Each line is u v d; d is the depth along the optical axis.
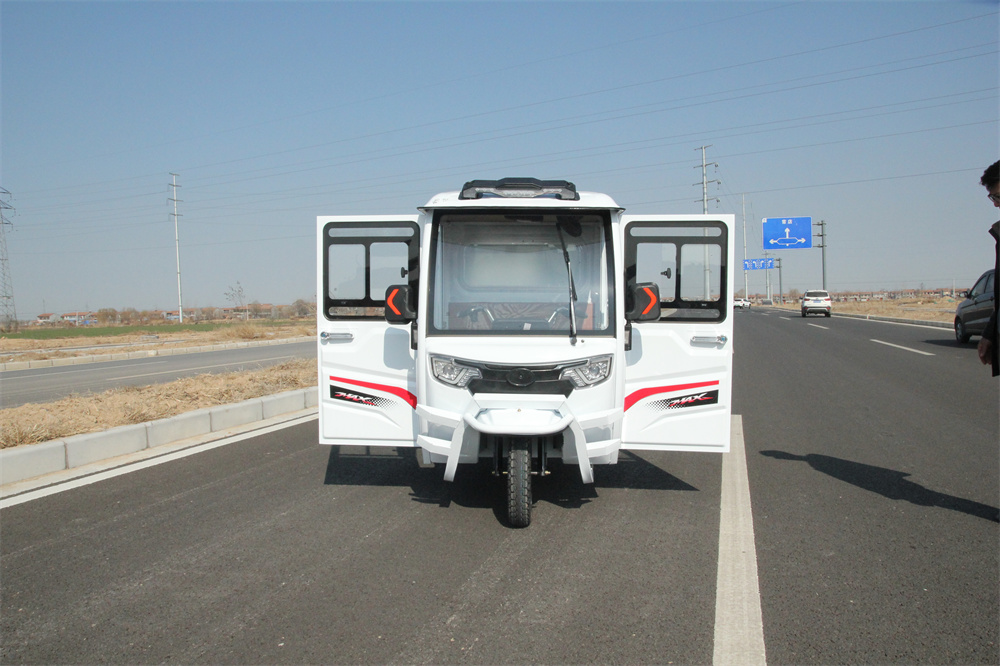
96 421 7.35
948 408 9.34
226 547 4.43
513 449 4.81
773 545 4.46
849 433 7.91
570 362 4.87
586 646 3.21
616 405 4.98
